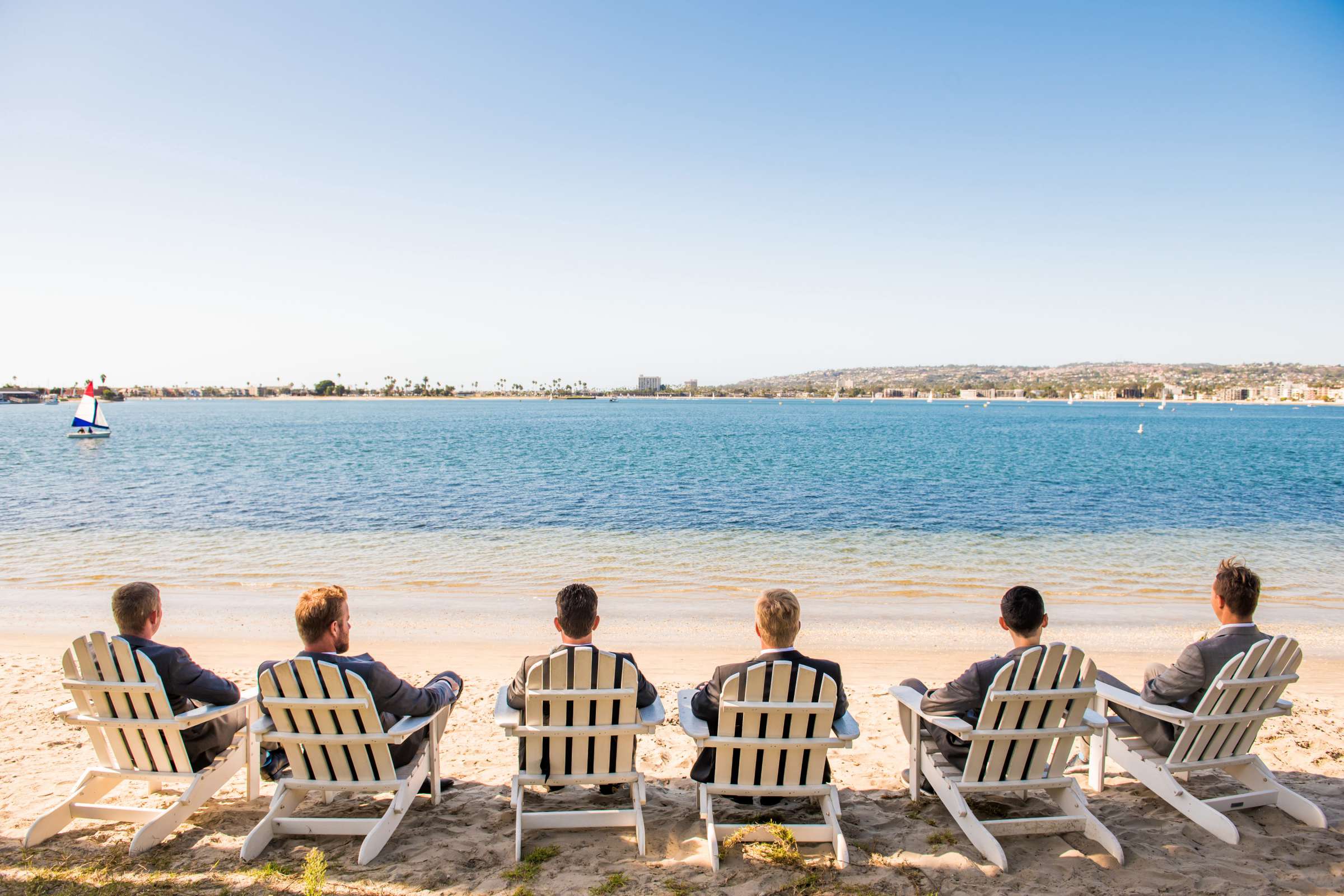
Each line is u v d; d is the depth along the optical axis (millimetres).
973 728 3889
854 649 8328
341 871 3684
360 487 25297
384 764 3945
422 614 9734
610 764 3996
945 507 20797
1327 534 16453
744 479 28250
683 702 4266
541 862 3768
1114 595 10961
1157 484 27141
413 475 29547
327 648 3918
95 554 13773
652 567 12797
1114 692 4418
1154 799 4613
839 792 4699
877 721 6176
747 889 3525
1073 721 3902
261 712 4422
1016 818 4348
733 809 4391
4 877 3574
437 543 15102
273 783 4793
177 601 10320
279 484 26250
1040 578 12047
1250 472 32469
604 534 16156
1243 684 3982
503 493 23719
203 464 35031
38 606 10070
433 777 4430
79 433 64562
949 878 3645
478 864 3768
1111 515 19266
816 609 10039
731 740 3760
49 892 3439
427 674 7375
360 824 3947
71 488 24781
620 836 4086
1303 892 3518
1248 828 4191
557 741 3896
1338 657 8055
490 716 6258
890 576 12195
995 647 8430
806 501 22000
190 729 4098
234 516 18656
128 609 3943
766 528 17125
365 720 3814
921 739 4453
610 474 30438
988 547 14727
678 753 5402
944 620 9523
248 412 170500
